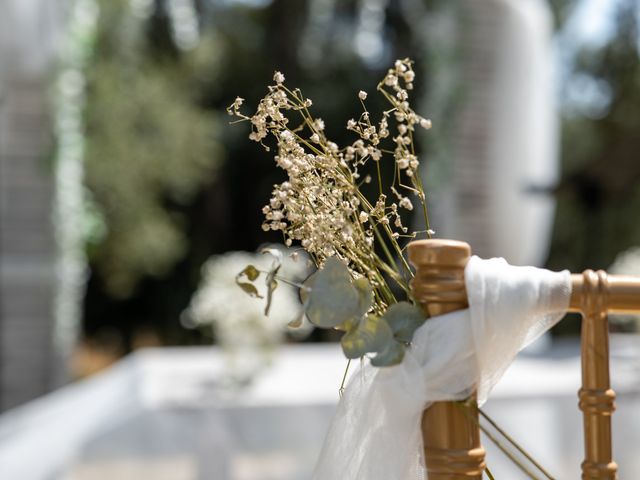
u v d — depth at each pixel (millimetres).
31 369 3979
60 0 3914
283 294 2322
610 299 854
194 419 2129
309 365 2678
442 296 823
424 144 3861
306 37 10797
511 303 815
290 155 794
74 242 4133
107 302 9969
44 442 2268
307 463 2143
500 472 2199
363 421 839
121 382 2621
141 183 8492
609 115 9859
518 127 3443
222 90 10570
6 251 3920
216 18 10711
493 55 3549
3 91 3811
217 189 10500
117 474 2135
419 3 9625
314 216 791
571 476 2221
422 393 798
